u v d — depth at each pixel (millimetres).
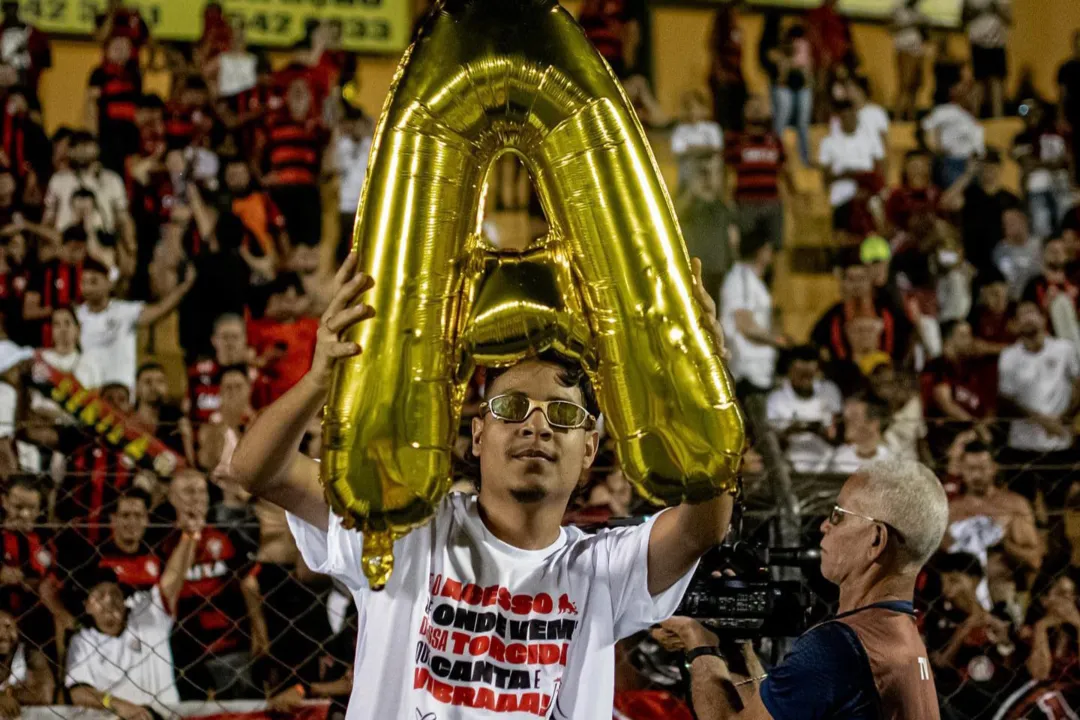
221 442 5129
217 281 6457
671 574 2027
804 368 6414
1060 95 8344
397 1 8078
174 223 6734
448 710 1903
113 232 6758
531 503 1987
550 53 1996
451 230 1953
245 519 4383
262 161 7113
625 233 1972
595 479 4543
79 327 6281
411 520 1877
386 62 8078
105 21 7430
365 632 1979
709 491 1926
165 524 3938
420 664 1929
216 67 7359
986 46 8742
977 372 6918
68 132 6914
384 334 1884
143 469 4727
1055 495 5410
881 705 2365
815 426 5543
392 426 1872
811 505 4289
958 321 7039
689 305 1963
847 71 8281
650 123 8039
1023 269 7703
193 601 4297
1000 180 8125
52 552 4352
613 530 2092
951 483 4957
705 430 1926
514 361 1992
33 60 7328
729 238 7562
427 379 1901
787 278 7707
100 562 4297
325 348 1822
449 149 1969
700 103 7945
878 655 2387
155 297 6570
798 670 2398
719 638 2705
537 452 1973
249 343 6238
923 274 7453
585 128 1988
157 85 7527
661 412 1937
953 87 8633
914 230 7660
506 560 1987
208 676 4262
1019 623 4477
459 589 1963
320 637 4273
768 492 4086
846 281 6918
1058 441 5879
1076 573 4809
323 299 6559
